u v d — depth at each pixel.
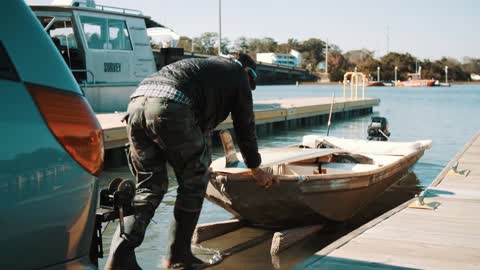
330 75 113.62
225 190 5.84
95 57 15.78
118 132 11.17
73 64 15.78
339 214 6.70
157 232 6.50
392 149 9.49
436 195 6.62
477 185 7.22
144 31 17.30
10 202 2.00
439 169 11.38
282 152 7.21
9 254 2.00
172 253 4.20
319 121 23.80
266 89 70.75
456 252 4.44
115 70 16.39
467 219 5.50
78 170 2.23
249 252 5.87
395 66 117.62
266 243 6.18
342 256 4.32
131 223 3.95
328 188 6.19
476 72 122.00
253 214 6.26
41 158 2.10
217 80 4.16
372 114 28.34
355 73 28.75
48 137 2.14
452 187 7.09
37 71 2.21
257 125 18.70
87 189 2.27
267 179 4.99
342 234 6.68
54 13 15.24
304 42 145.25
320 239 6.43
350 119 26.05
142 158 4.20
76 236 2.24
